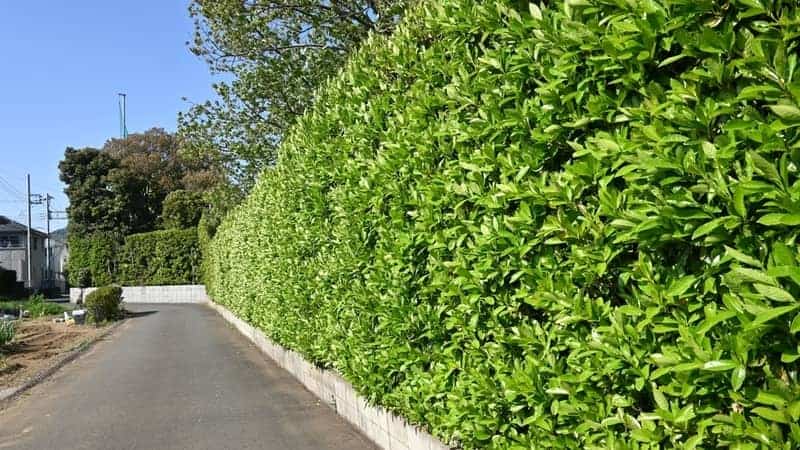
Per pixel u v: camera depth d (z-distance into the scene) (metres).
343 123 6.58
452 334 4.29
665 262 2.41
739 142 2.03
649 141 2.31
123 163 65.56
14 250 72.56
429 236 4.40
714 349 2.13
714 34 2.07
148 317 30.16
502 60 3.42
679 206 2.15
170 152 70.25
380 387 5.73
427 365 4.95
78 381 12.08
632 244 2.61
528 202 3.16
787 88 1.87
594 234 2.69
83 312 26.84
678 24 2.20
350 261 6.16
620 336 2.55
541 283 3.06
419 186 4.59
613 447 2.66
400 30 5.34
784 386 1.95
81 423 8.35
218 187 23.39
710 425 2.24
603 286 2.83
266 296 12.42
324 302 7.53
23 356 15.72
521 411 3.56
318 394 9.05
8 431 8.24
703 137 2.15
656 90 2.31
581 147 2.71
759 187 1.89
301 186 8.41
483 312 3.86
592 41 2.59
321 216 7.50
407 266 4.94
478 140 3.74
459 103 4.04
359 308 6.11
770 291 1.86
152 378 11.80
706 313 2.10
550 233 3.00
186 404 9.14
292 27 17.17
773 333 1.99
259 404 8.88
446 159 4.27
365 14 16.27
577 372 2.90
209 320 26.47
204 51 17.83
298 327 9.28
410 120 4.74
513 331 3.55
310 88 17.98
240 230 18.11
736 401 2.09
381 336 5.62
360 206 5.86
